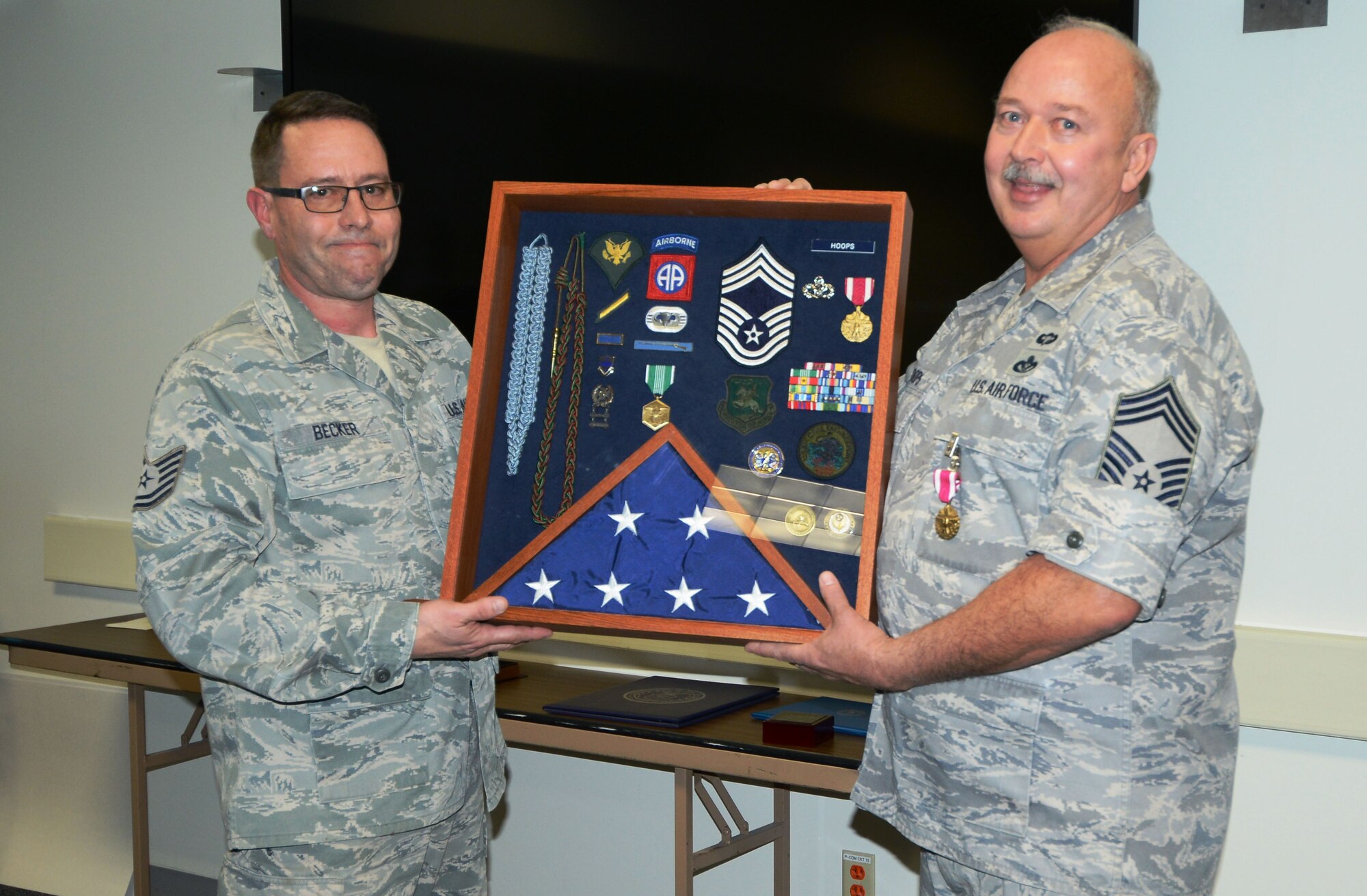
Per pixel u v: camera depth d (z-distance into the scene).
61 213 3.50
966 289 2.13
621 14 2.45
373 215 1.68
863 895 2.47
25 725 3.55
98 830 3.45
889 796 1.57
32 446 3.60
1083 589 1.22
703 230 1.68
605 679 2.61
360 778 1.59
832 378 1.59
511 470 1.67
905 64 2.15
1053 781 1.33
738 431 1.61
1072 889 1.32
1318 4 1.98
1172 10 2.10
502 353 1.69
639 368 1.66
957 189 2.12
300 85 2.90
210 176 3.25
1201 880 1.36
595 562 1.61
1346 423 2.02
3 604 3.64
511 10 2.59
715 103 2.36
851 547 1.54
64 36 3.45
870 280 1.61
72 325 3.51
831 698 2.27
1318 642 2.02
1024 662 1.29
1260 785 2.13
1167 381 1.24
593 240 1.70
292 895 1.56
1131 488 1.21
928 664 1.35
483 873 1.83
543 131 2.57
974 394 1.42
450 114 2.68
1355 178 1.98
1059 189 1.41
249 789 1.56
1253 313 2.07
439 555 1.70
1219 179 2.08
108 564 3.40
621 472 1.62
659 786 2.70
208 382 1.58
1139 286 1.32
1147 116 1.44
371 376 1.70
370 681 1.53
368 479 1.64
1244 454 1.32
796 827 2.55
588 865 2.81
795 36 2.26
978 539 1.39
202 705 2.97
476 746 1.78
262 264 3.20
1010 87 1.45
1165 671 1.34
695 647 2.56
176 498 1.53
